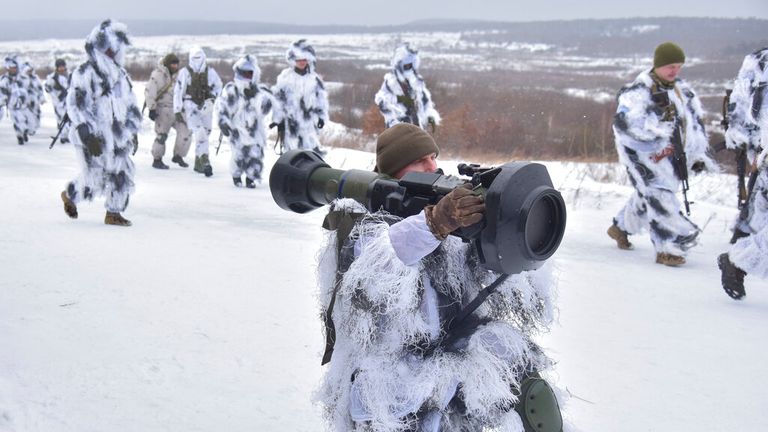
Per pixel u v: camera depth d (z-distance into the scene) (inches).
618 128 294.0
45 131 845.8
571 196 443.5
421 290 92.1
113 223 324.2
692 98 303.9
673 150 293.6
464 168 93.7
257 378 163.8
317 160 104.8
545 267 100.3
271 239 306.0
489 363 90.8
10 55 710.5
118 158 320.8
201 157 533.0
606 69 5201.8
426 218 87.2
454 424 93.0
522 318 99.8
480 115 1305.4
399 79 518.3
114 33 315.9
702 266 294.7
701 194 488.7
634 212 315.0
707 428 148.4
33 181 445.4
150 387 157.6
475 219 84.9
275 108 491.2
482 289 95.1
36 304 207.5
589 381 169.8
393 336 92.0
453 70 4421.8
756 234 235.9
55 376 160.7
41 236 291.9
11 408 144.9
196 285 231.5
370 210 95.6
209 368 168.4
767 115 257.6
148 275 240.7
